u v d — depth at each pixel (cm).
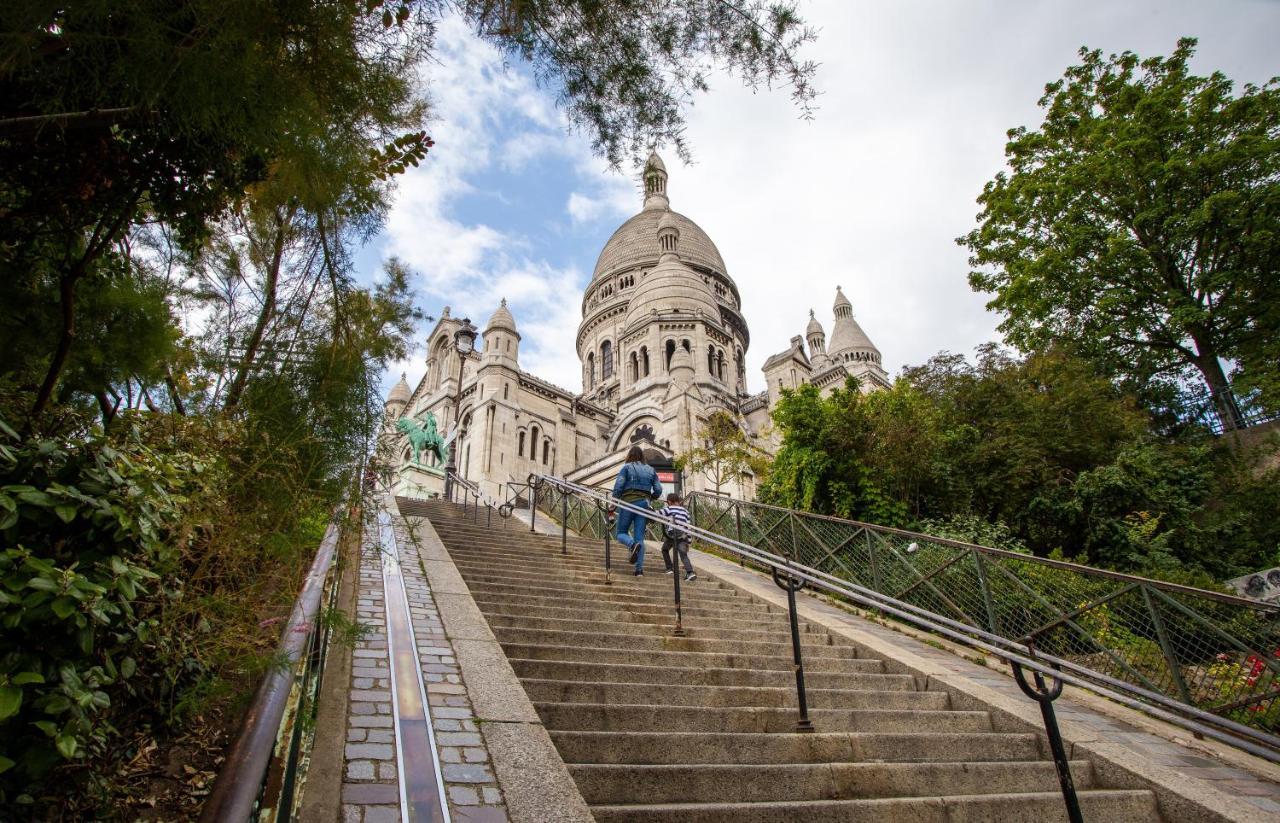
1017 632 945
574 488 1367
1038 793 500
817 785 475
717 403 4100
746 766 464
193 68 342
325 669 513
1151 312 2080
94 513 305
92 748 320
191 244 525
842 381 4275
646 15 474
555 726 512
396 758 396
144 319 522
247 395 598
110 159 421
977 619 968
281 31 385
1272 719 661
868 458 1474
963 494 1503
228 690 453
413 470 2956
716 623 892
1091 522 1426
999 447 1552
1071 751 596
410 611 700
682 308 5272
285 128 411
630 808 396
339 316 618
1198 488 1534
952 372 1898
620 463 3544
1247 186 1877
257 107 387
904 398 1599
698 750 502
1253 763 594
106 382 516
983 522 1420
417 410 5519
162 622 388
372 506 621
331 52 410
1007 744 593
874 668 787
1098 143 2094
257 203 561
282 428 547
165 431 496
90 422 430
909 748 558
